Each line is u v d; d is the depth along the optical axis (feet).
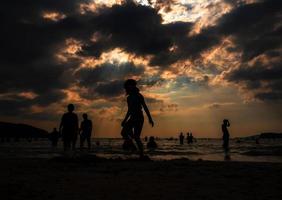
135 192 13.85
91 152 53.36
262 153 55.98
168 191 14.10
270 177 18.03
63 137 46.34
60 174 19.20
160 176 18.33
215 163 25.90
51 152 53.78
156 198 12.78
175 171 20.58
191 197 13.00
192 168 22.12
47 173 19.69
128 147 56.44
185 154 53.72
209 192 13.96
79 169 21.85
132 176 18.37
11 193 13.55
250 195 13.47
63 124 46.11
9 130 271.28
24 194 13.35
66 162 27.30
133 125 31.58
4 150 61.82
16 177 17.90
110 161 28.37
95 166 23.71
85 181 16.48
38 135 281.33
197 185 15.55
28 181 16.44
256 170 21.01
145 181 16.58
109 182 16.21
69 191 13.98
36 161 28.35
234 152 62.28
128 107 31.81
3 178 17.51
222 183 16.10
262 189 14.67
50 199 12.55
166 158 41.86
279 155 50.88
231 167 22.79
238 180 17.01
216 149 81.00
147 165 24.21
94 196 13.05
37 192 13.73
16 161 28.27
